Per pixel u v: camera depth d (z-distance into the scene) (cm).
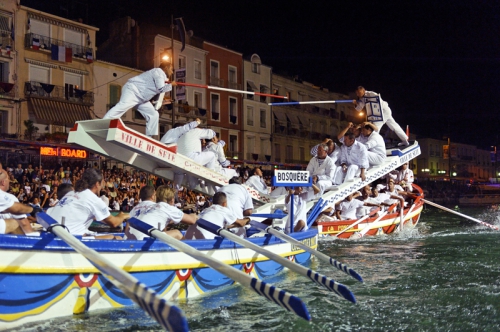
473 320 582
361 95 1562
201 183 1128
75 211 575
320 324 564
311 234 988
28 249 482
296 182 912
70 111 3212
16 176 2236
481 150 8962
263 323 563
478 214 2711
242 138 4669
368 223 1434
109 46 4041
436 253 1102
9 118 2953
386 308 632
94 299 546
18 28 3017
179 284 634
